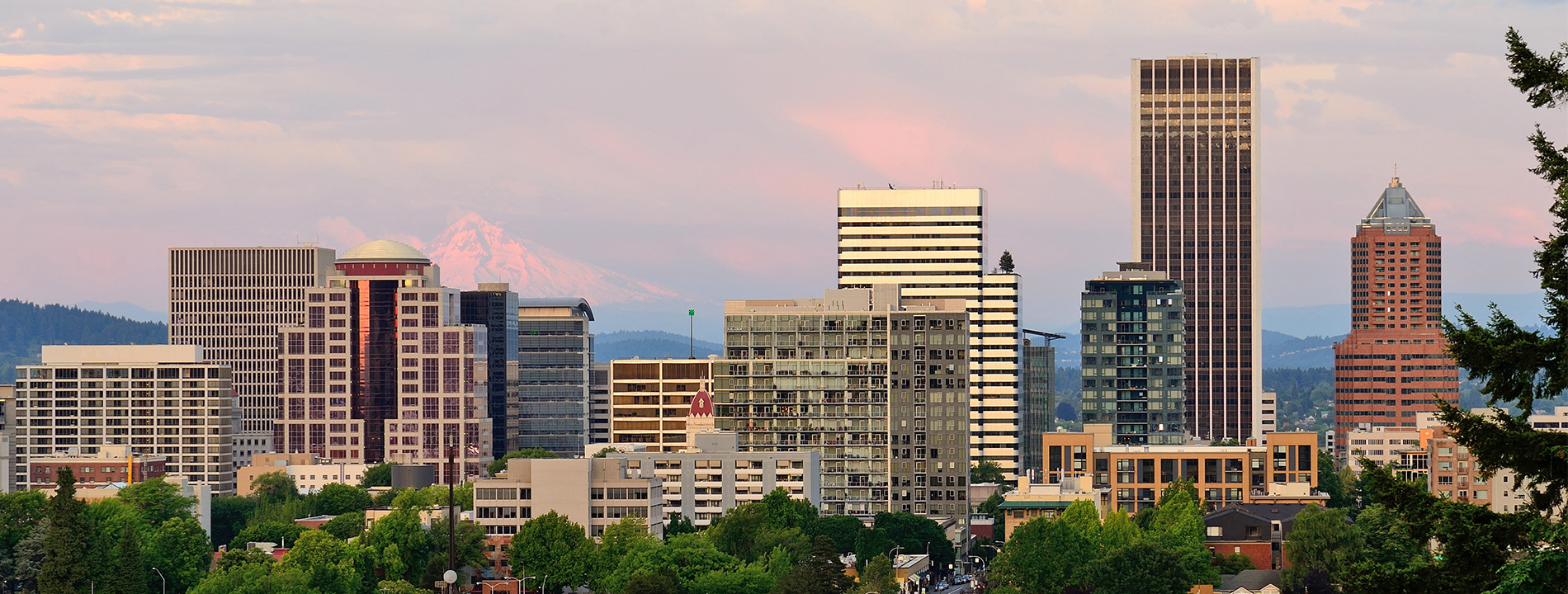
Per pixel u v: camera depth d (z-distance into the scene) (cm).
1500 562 14562
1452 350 14712
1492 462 14400
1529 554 14475
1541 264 14288
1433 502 15038
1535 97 14038
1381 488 15300
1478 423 14450
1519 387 14325
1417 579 15112
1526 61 14112
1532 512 14612
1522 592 14088
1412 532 15038
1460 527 14750
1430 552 16500
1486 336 14512
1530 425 14512
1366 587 15300
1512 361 14325
